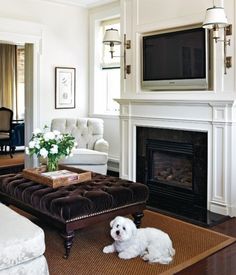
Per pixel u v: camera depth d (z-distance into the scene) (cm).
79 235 325
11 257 196
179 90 444
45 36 592
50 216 284
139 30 475
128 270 260
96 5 620
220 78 385
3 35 543
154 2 452
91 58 644
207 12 344
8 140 739
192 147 426
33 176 338
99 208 286
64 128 554
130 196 310
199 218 378
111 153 624
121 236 269
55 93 614
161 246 277
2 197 345
